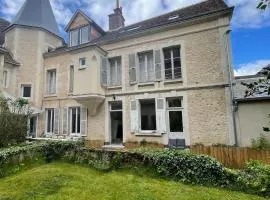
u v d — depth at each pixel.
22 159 7.63
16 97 14.19
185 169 6.12
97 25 16.05
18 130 9.95
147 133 11.94
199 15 11.15
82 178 6.32
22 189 5.51
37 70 16.14
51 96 15.87
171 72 12.11
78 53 13.47
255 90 2.65
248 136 9.52
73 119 14.92
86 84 12.92
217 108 10.47
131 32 13.03
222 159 8.22
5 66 14.78
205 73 10.98
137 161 6.94
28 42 16.25
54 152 8.71
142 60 13.18
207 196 4.96
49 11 18.41
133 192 5.22
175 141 11.30
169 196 4.98
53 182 5.86
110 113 13.62
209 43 11.09
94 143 12.82
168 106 12.03
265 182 5.11
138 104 12.58
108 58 13.91
